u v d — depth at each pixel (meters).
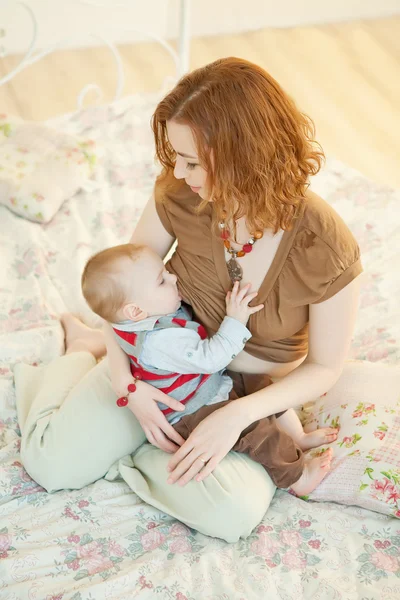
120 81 3.54
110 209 2.83
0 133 3.03
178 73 3.53
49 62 4.58
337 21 5.17
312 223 1.63
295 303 1.70
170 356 1.76
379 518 1.80
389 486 1.77
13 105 4.14
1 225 2.71
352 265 1.65
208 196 1.59
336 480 1.84
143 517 1.82
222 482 1.75
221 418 1.73
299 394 1.76
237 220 1.66
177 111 1.49
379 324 2.34
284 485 1.83
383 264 2.57
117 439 1.91
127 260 1.75
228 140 1.47
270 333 1.78
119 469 1.90
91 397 1.93
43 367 2.18
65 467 1.87
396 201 2.86
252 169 1.49
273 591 1.62
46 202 2.73
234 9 4.95
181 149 1.54
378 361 2.21
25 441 1.93
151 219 1.88
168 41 4.91
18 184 2.76
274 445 1.81
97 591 1.59
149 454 1.91
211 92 1.46
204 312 1.83
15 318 2.38
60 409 1.94
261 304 1.74
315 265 1.64
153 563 1.68
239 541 1.77
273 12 5.04
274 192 1.54
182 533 1.77
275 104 1.49
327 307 1.69
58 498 1.86
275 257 1.68
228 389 1.86
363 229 2.73
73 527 1.78
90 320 2.44
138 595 1.59
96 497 1.86
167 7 4.79
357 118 4.09
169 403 1.80
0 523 1.78
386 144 3.87
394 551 1.72
